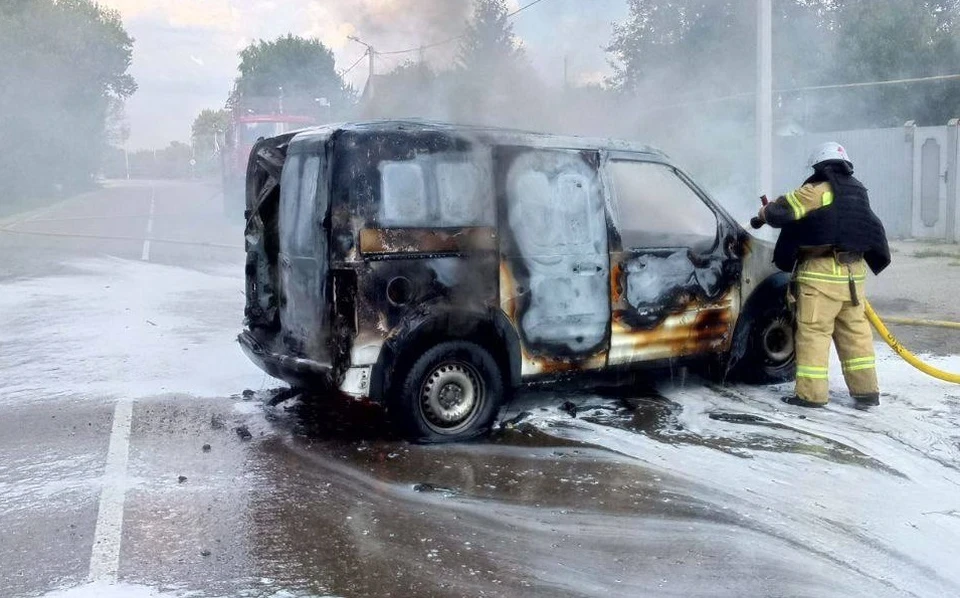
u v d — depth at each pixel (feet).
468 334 18.08
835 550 12.96
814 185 19.92
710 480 15.75
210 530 13.73
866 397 20.25
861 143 57.21
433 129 17.99
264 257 20.65
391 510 14.57
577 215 19.12
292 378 18.57
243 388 22.43
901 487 15.37
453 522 14.08
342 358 17.08
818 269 19.86
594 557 12.82
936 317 30.76
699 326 20.71
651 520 14.08
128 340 28.37
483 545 13.24
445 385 18.10
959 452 17.12
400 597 11.66
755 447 17.49
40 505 14.70
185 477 16.01
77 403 21.07
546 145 18.94
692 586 11.93
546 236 18.76
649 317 19.97
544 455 17.22
